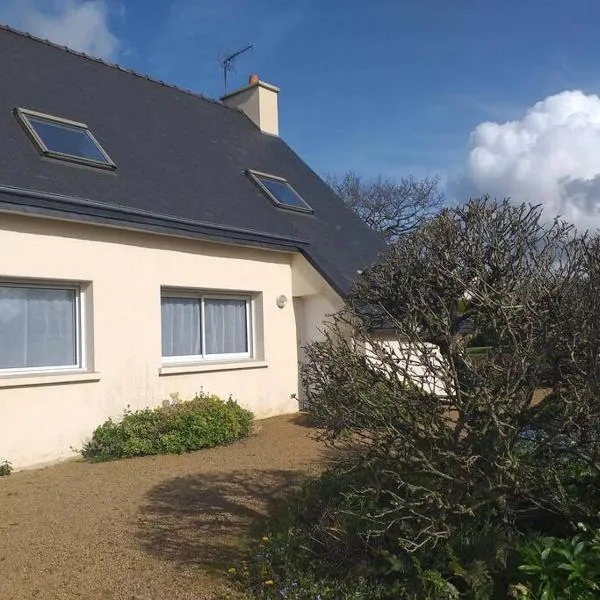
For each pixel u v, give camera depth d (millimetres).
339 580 4035
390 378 3936
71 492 6723
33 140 9203
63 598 4254
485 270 4328
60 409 8375
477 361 3945
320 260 11461
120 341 9094
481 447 3934
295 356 11812
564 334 3871
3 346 8117
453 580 3717
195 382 10109
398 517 3920
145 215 9156
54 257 8344
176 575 4555
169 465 7758
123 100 12305
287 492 6312
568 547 3576
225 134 14141
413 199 32844
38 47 11828
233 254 10805
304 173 15133
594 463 3912
